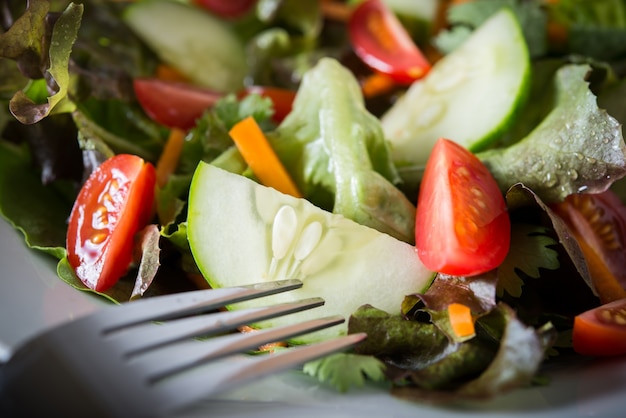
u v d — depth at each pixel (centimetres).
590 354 14
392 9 25
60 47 16
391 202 16
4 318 14
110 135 19
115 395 11
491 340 14
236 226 15
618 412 12
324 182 17
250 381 11
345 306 15
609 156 16
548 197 16
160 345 12
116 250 16
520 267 15
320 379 13
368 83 23
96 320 12
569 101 18
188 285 16
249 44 26
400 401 12
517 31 20
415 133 20
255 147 17
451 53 22
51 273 16
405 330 14
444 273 15
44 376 11
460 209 15
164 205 17
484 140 19
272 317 13
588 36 23
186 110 21
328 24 28
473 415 12
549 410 12
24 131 19
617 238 17
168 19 25
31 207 18
